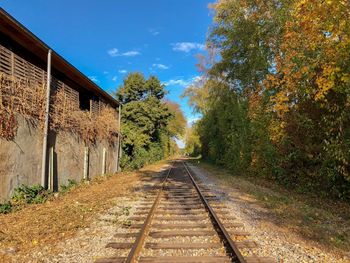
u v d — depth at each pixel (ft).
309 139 49.14
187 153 355.56
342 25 35.22
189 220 30.27
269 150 62.49
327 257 20.79
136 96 149.59
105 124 83.35
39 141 46.01
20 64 43.50
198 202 40.55
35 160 44.80
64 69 60.49
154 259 19.44
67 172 57.21
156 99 151.02
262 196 46.68
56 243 24.03
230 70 91.56
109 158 89.15
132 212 34.71
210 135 135.74
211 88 118.11
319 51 43.37
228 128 104.58
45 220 30.71
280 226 28.78
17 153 40.29
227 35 84.43
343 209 38.58
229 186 59.62
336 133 42.06
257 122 68.54
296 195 49.37
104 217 32.37
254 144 73.72
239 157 87.92
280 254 21.03
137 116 136.87
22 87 42.52
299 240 24.52
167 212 34.01
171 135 248.93
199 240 23.84
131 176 82.38
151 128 142.41
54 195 45.34
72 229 27.81
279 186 59.88
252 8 74.43
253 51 76.43
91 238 25.13
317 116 46.75
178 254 20.75
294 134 52.19
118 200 42.86
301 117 49.16
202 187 57.06
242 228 27.53
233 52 83.92
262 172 70.03
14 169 39.60
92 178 71.46
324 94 41.98
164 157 220.23
